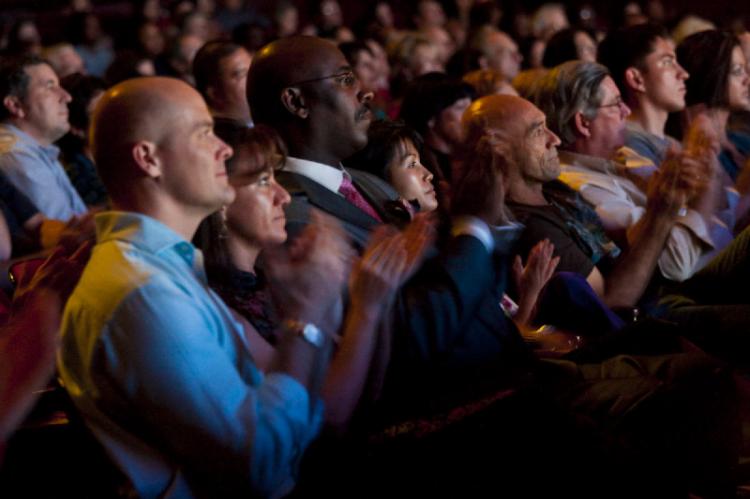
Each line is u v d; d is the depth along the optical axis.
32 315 2.87
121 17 13.29
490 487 3.17
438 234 3.56
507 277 4.41
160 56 9.03
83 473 3.29
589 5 13.65
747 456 3.85
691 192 4.62
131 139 2.94
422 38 9.26
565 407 3.35
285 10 12.88
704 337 4.50
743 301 4.68
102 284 2.82
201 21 11.12
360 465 3.16
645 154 5.76
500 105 4.60
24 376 2.82
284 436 2.87
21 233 5.34
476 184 3.52
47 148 5.76
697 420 3.41
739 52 6.38
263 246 3.43
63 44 8.86
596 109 5.35
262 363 3.23
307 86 4.14
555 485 3.20
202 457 2.81
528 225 4.54
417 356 3.33
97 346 2.79
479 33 8.98
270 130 3.49
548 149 4.65
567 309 4.11
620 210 5.12
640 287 4.59
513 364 3.53
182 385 2.76
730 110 6.54
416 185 4.52
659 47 5.91
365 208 4.23
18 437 3.29
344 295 3.39
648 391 3.42
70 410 3.11
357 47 7.75
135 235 2.90
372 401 3.27
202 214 3.05
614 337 3.78
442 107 5.45
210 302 2.96
